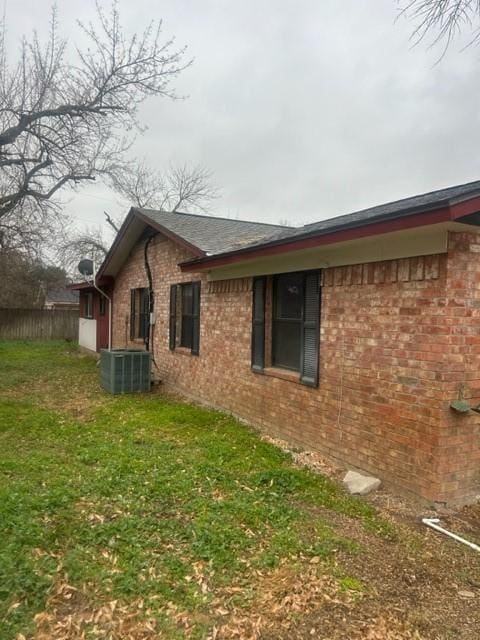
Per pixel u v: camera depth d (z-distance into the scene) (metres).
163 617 2.43
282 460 5.20
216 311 7.90
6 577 2.61
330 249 4.96
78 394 9.06
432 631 2.42
